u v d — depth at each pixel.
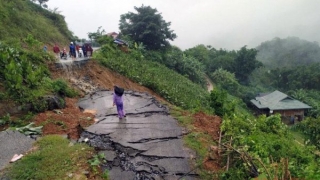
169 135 7.35
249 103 41.47
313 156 8.48
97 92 12.41
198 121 8.63
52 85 10.15
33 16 27.58
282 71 59.25
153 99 11.41
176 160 6.14
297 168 6.16
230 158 6.18
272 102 35.59
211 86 41.25
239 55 53.06
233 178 5.38
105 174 5.39
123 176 5.48
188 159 6.21
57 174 5.16
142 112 9.28
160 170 5.76
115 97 8.38
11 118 7.77
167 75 25.67
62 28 32.19
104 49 21.72
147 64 26.84
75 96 11.23
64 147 6.21
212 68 52.47
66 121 7.98
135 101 10.84
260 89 51.34
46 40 24.81
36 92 8.85
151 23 34.00
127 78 18.02
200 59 53.66
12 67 8.62
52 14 32.59
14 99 8.21
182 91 20.91
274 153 6.89
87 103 10.36
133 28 35.19
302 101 39.56
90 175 5.30
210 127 8.29
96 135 7.21
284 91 56.97
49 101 8.85
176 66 34.59
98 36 29.33
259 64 53.69
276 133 10.20
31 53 12.40
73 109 9.33
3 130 7.19
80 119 8.23
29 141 6.55
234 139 7.10
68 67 13.82
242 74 53.09
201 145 6.91
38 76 9.48
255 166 5.55
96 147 6.46
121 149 6.54
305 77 53.72
